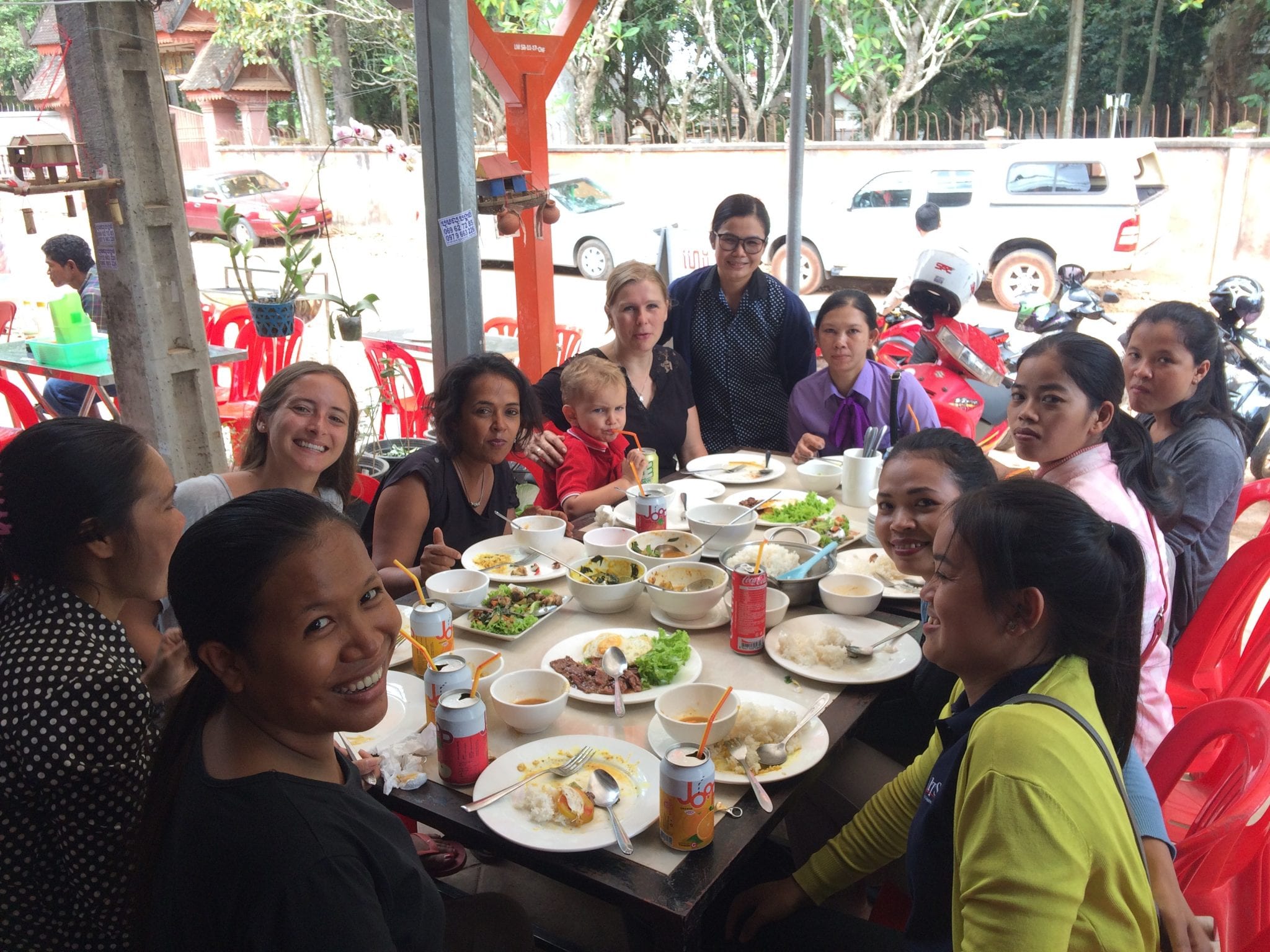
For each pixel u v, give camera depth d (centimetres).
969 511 137
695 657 208
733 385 409
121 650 156
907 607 234
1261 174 947
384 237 1329
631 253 1137
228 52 1373
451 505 282
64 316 469
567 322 970
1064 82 1431
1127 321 918
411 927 119
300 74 1467
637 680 196
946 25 1267
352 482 268
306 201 1338
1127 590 139
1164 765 177
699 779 146
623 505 304
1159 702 206
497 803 158
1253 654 237
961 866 126
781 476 342
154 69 378
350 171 1323
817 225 1040
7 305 598
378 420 572
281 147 1368
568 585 250
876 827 177
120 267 389
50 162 356
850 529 281
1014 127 1473
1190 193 981
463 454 283
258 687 117
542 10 1258
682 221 1232
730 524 270
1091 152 909
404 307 1006
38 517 150
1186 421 285
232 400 549
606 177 1250
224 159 1420
